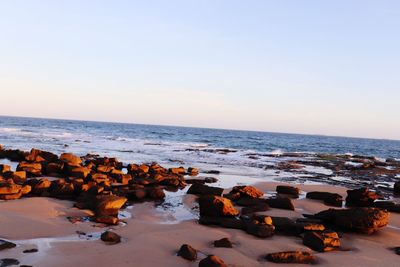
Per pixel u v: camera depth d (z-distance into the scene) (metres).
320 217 13.36
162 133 116.06
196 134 124.62
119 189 17.59
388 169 38.16
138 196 16.48
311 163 41.00
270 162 40.03
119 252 9.25
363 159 50.59
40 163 22.84
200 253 9.55
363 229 12.35
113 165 27.56
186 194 18.23
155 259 8.95
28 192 15.62
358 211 12.55
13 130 75.19
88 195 15.08
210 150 54.50
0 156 30.31
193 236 10.97
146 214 13.95
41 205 13.66
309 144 96.88
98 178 19.59
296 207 16.31
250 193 17.06
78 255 8.88
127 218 13.10
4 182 15.51
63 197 15.55
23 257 8.52
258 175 28.30
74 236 10.44
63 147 44.44
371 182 27.97
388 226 13.77
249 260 9.27
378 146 120.00
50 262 8.31
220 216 12.91
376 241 11.78
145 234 10.95
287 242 10.92
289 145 84.44
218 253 9.57
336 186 24.69
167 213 14.36
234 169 31.53
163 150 50.31
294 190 19.80
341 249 10.74
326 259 9.67
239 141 91.81
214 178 24.22
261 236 11.35
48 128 97.62
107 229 11.41
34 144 45.75
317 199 18.41
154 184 20.69
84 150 42.53
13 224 10.98
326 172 33.16
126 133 100.44
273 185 22.41
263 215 13.30
